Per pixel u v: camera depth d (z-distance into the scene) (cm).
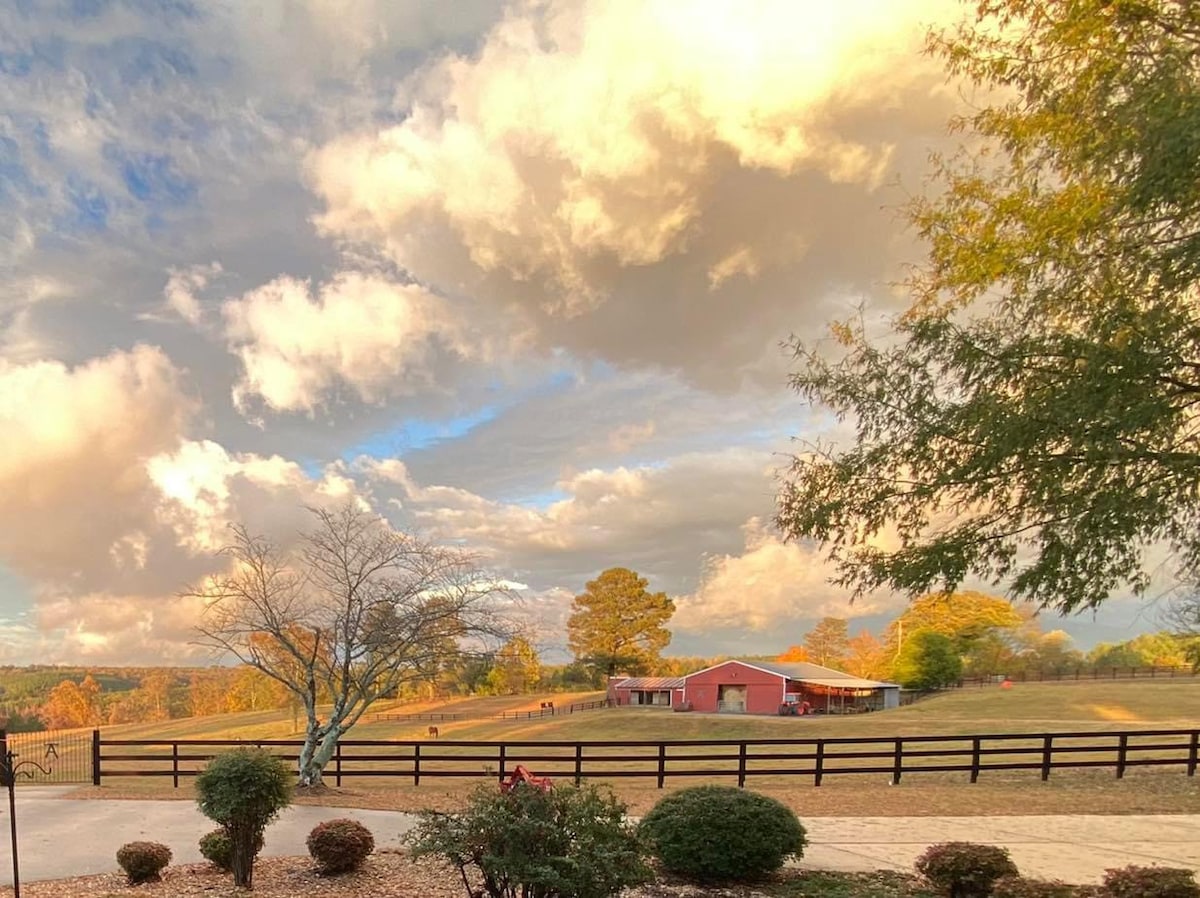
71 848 968
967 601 6675
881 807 1307
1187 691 4462
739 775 1587
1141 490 529
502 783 616
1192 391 532
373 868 834
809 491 686
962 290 666
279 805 786
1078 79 597
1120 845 989
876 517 648
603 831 567
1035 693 4566
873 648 8825
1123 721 3447
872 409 653
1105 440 516
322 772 1524
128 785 1638
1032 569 573
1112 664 6956
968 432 595
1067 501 549
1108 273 561
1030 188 655
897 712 4228
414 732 4384
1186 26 561
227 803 748
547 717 5047
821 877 809
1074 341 560
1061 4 608
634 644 6569
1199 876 823
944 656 5797
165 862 809
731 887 773
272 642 1662
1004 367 577
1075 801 1377
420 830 585
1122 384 516
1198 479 527
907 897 729
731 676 5269
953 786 1591
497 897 569
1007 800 1385
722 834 773
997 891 616
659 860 816
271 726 4634
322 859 805
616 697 6006
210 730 4450
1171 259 526
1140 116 529
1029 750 1675
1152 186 517
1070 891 592
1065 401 534
